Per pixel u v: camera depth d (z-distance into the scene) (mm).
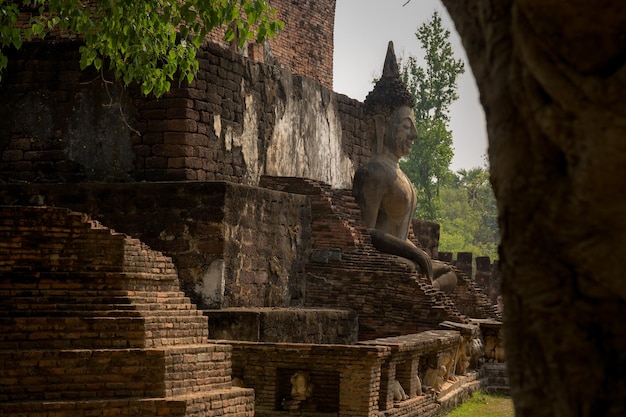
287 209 20078
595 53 3684
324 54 31578
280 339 17078
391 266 20875
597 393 3861
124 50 15352
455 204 82250
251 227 18562
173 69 15695
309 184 21391
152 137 19109
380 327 20547
